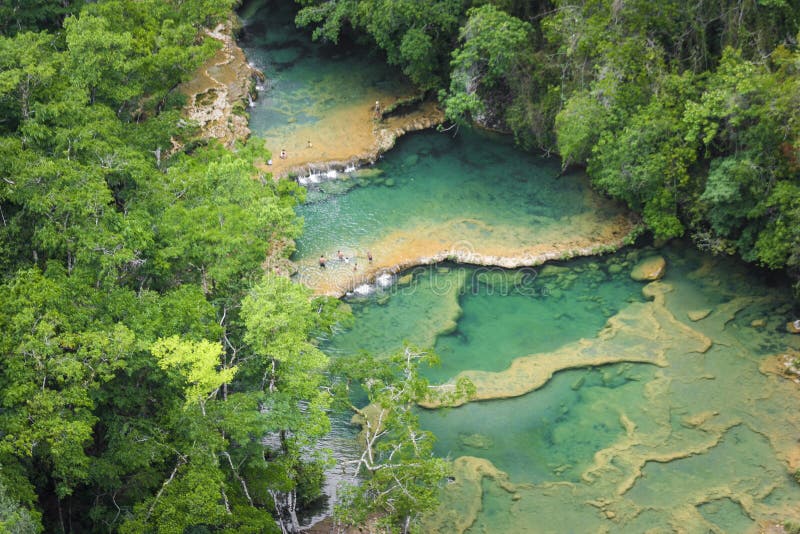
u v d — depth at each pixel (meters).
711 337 54.56
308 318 42.09
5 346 34.59
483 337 55.78
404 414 42.44
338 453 48.03
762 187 53.69
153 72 58.34
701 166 58.69
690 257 60.38
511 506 45.28
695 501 45.22
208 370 35.56
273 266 60.06
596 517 44.62
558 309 57.66
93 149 47.16
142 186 47.81
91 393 37.34
